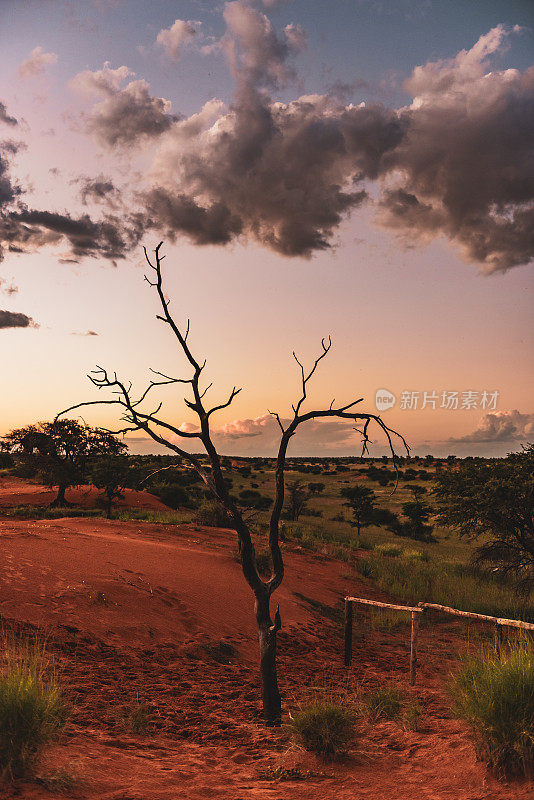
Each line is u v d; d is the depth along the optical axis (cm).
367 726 621
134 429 652
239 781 461
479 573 2167
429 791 429
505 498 1909
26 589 1014
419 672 1012
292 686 860
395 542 3822
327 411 686
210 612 1215
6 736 408
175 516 3069
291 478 10362
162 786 428
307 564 2109
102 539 1638
